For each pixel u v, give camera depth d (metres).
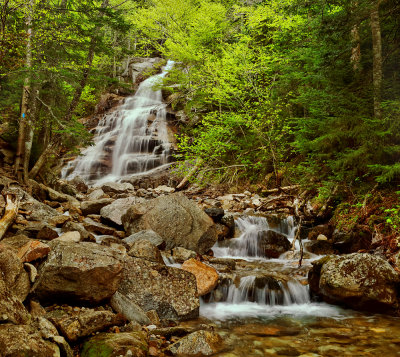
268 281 5.35
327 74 8.77
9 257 3.62
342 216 7.77
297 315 4.69
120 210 7.92
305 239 8.09
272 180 12.45
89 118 21.81
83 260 3.85
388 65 9.56
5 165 10.17
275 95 12.23
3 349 2.50
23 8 8.88
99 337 3.30
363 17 7.87
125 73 27.94
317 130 9.12
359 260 4.94
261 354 3.44
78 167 16.48
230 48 13.27
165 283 4.56
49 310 3.76
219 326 4.23
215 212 8.11
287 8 9.09
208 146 12.78
